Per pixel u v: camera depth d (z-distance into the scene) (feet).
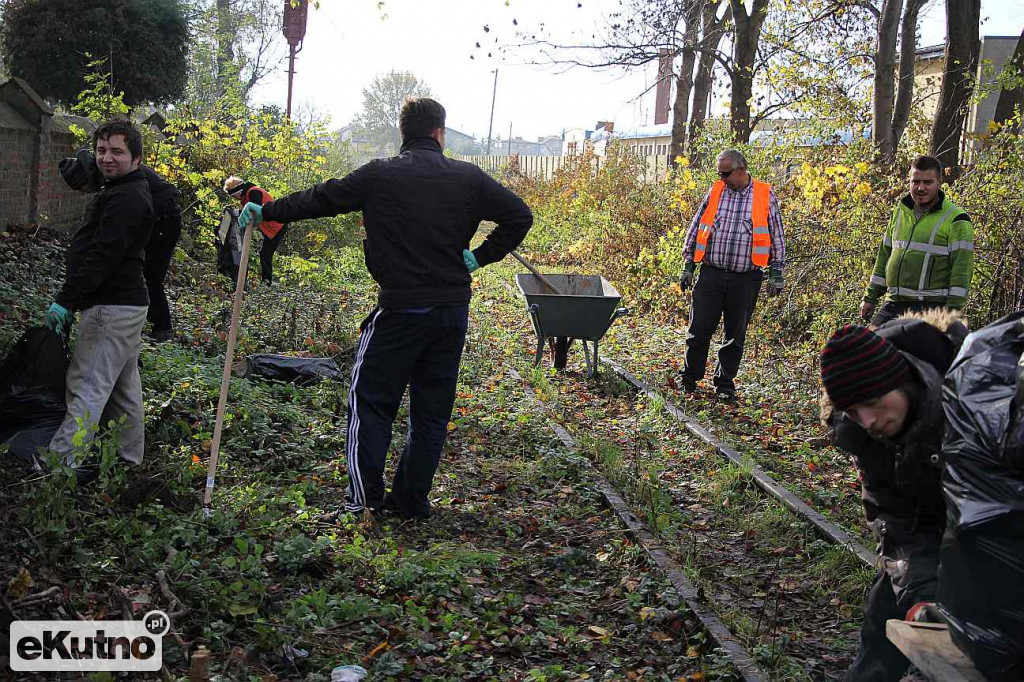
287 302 39.34
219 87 86.28
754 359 36.11
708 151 52.08
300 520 17.04
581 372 33.83
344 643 13.24
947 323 9.78
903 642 8.66
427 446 18.33
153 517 15.74
